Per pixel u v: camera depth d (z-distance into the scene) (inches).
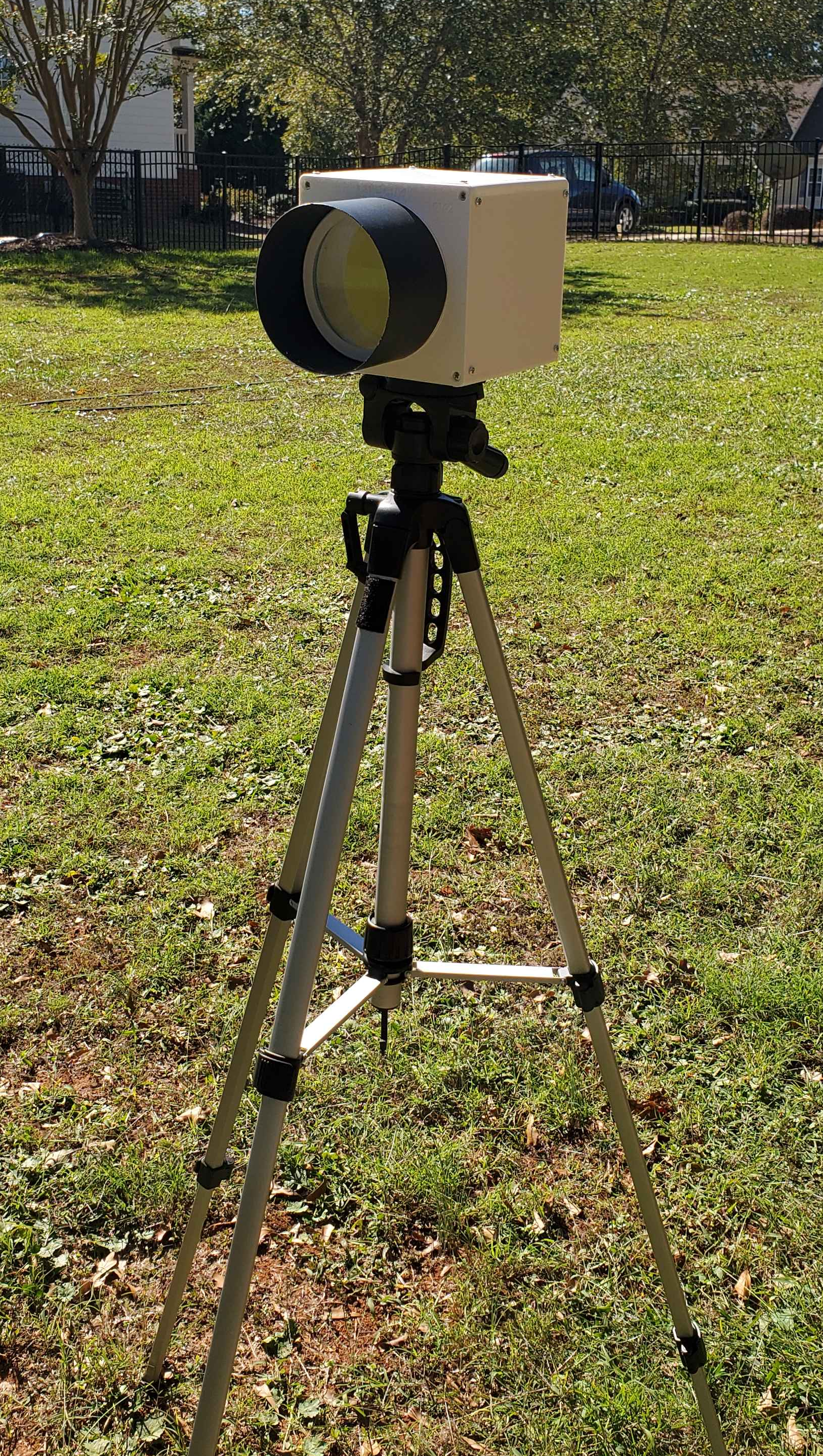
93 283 699.4
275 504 293.0
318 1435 85.4
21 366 461.7
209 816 160.4
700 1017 123.9
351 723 59.9
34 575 244.4
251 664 205.9
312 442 356.2
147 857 151.4
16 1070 118.0
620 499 295.1
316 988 128.2
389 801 73.4
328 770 61.5
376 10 1064.8
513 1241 99.9
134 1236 100.8
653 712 188.4
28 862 149.7
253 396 418.9
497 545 260.2
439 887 144.8
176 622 222.5
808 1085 114.8
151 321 573.6
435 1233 100.8
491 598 231.3
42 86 794.8
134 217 938.1
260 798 165.2
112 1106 113.7
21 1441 85.4
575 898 142.9
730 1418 85.6
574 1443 84.4
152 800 163.8
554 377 454.3
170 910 141.5
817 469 316.5
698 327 565.9
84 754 175.2
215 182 1089.4
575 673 201.5
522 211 60.8
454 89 1138.7
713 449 340.8
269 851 153.3
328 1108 113.0
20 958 133.3
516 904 141.9
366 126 1137.4
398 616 66.9
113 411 394.6
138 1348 91.5
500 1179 105.8
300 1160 107.1
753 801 160.9
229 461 332.2
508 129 1178.6
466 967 79.0
